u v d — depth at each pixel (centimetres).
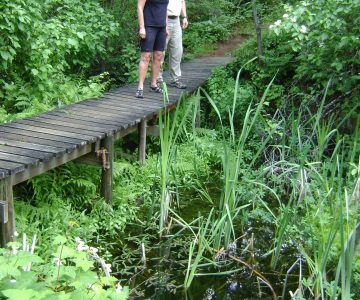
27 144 432
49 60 664
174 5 689
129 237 452
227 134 734
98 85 706
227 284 384
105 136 483
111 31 823
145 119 579
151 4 627
